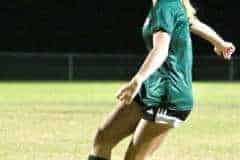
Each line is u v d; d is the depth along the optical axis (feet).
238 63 359.46
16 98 225.35
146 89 60.03
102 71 357.82
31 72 353.51
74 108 184.34
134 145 61.31
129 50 403.54
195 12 64.18
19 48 398.62
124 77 359.66
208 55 394.93
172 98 60.23
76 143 119.24
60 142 120.26
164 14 59.06
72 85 313.32
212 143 121.80
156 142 61.67
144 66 56.44
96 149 61.67
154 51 57.11
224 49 65.67
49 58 353.51
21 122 148.97
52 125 144.25
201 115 169.68
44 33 400.47
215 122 154.10
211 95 248.52
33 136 127.54
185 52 60.44
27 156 106.52
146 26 60.08
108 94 246.27
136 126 61.21
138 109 60.29
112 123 60.75
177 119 60.90
